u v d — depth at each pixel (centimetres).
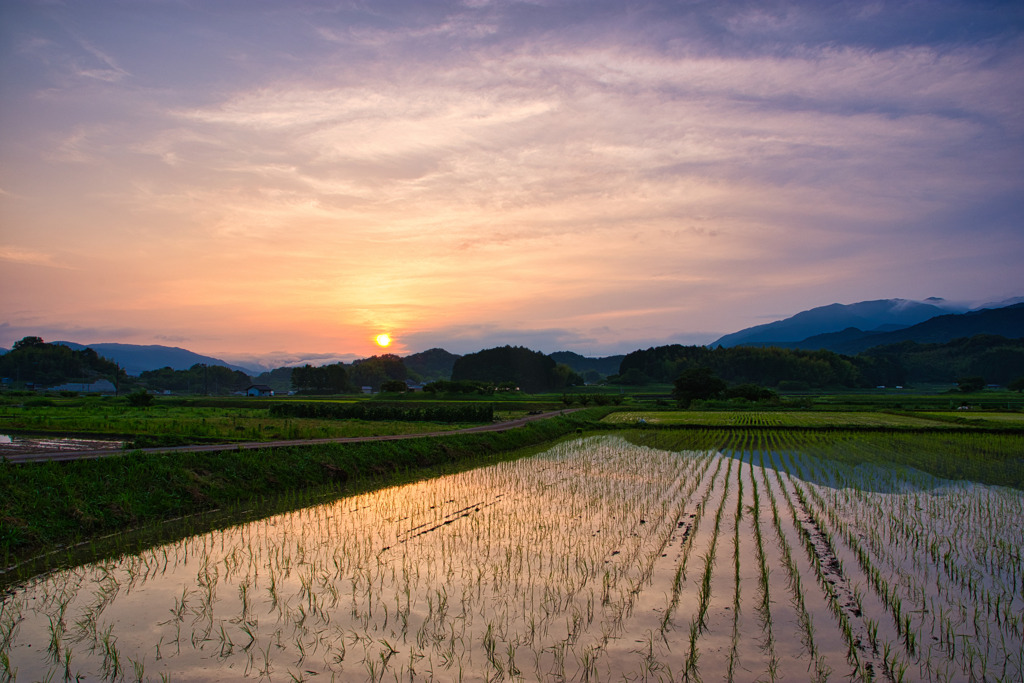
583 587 1138
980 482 2331
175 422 4212
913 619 1015
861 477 2444
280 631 948
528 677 819
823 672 834
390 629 959
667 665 851
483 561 1285
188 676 813
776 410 8338
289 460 2280
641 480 2367
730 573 1219
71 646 896
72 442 3092
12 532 1341
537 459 3086
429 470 2664
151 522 1602
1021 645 923
